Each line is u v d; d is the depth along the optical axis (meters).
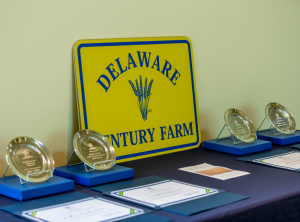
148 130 2.12
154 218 1.23
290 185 1.60
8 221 1.22
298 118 3.06
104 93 1.95
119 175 1.66
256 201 1.41
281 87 2.90
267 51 2.76
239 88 2.63
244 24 2.60
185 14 2.29
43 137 1.84
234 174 1.77
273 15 2.77
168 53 2.20
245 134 2.26
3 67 1.69
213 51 2.46
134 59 2.06
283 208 1.47
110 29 2.00
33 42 1.76
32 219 1.21
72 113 1.93
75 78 1.87
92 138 1.75
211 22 2.42
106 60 1.96
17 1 1.70
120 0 2.02
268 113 2.49
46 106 1.83
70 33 1.87
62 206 1.33
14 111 1.74
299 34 2.97
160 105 2.17
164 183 1.62
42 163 1.59
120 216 1.24
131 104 2.05
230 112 2.29
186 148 2.29
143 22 2.12
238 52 2.59
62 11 1.83
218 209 1.32
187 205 1.35
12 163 1.51
